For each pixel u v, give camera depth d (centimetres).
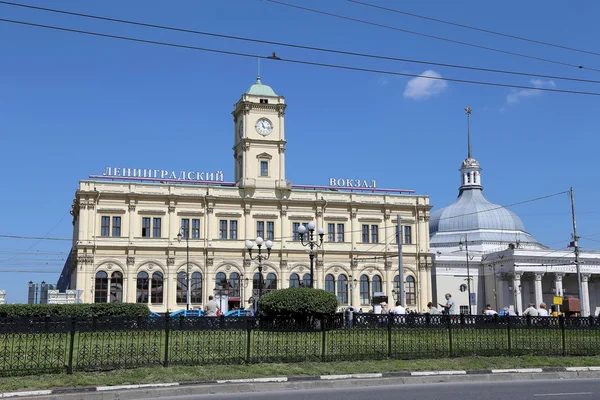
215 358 2519
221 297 7194
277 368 2430
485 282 10575
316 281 8919
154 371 2303
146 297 8350
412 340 2867
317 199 9056
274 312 3809
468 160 12725
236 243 8706
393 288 9206
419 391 2127
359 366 2523
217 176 9262
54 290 7644
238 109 9200
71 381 2105
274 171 9044
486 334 2983
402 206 9356
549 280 10581
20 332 2327
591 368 2636
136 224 8419
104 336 2506
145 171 8850
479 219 11850
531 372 2541
